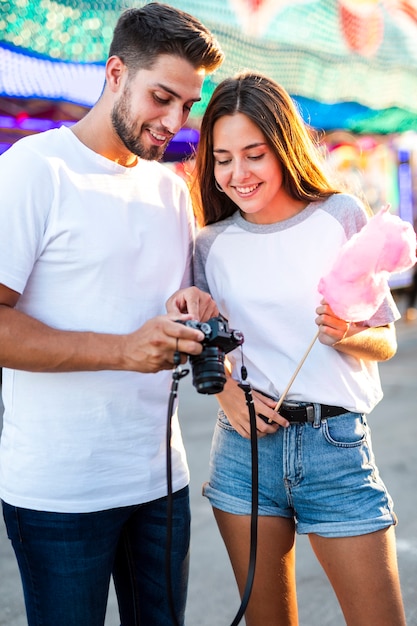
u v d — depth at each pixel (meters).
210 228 2.47
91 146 2.11
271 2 7.49
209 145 2.38
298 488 2.28
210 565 3.73
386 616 2.19
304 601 3.40
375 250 2.02
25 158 1.97
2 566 3.76
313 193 2.37
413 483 4.57
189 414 6.33
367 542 2.21
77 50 5.92
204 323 1.92
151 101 2.02
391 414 6.20
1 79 5.91
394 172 13.11
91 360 1.93
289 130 2.28
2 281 1.92
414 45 9.98
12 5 5.42
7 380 2.11
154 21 1.99
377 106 9.90
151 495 2.14
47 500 2.01
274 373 2.33
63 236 2.00
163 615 2.25
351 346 2.24
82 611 2.07
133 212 2.11
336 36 8.63
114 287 2.06
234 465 2.36
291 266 2.31
